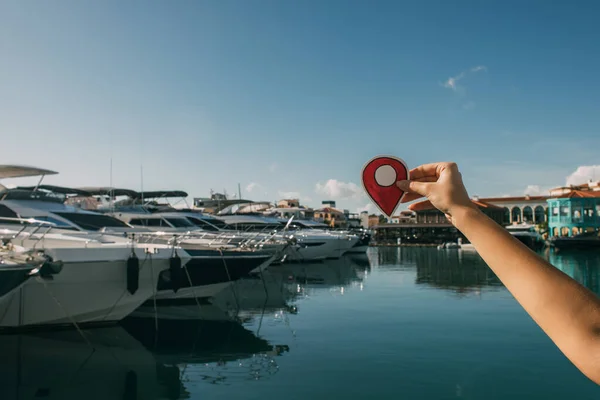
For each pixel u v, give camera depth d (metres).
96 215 19.09
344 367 9.20
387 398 7.57
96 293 11.95
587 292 0.79
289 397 7.72
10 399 7.91
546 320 0.77
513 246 0.88
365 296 18.36
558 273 0.82
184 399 7.81
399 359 9.64
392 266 32.75
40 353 10.34
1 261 9.21
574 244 53.19
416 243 73.88
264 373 8.98
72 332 12.01
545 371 8.78
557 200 62.50
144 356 10.26
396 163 1.20
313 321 13.61
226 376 8.90
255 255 16.14
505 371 8.79
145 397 7.96
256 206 40.97
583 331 0.72
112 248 12.02
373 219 105.69
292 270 29.47
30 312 11.53
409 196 1.18
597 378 0.67
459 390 7.87
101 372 9.22
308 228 41.59
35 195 18.42
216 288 16.02
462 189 1.04
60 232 15.34
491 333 11.78
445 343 10.86
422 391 7.86
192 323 13.49
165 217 24.09
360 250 46.62
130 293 12.15
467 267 31.89
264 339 11.58
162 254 12.85
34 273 9.18
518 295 0.83
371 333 11.96
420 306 15.86
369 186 1.20
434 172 1.17
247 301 17.38
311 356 10.03
